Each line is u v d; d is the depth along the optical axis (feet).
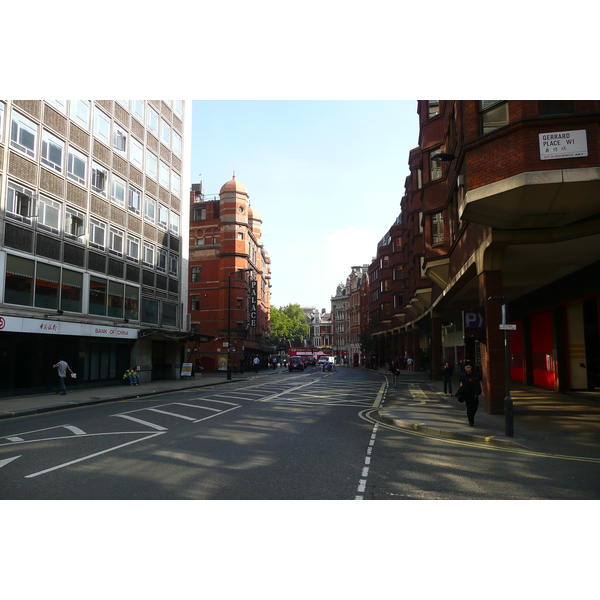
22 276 71.20
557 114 35.60
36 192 74.13
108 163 94.63
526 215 41.29
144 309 108.47
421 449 33.40
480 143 38.86
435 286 106.11
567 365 71.56
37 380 76.69
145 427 41.98
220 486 23.15
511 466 28.17
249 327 193.26
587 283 58.13
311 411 55.98
